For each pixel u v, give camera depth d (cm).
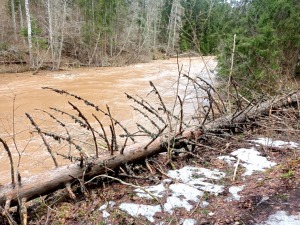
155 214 294
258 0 1084
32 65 2370
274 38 962
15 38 2672
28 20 2377
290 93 648
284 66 1029
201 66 2216
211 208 301
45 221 302
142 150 403
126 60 3105
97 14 3056
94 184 370
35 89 1565
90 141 581
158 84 1688
